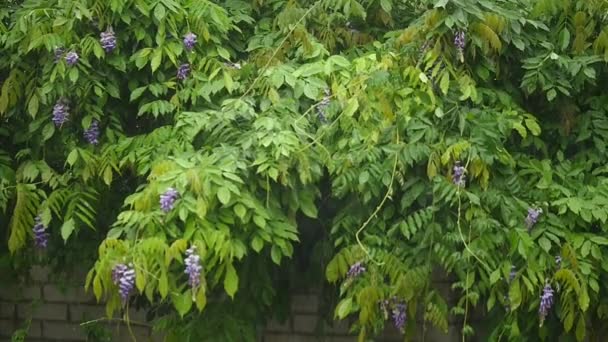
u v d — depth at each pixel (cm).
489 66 434
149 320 478
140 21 446
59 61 431
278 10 496
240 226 378
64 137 448
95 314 561
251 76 447
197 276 349
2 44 457
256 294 435
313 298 522
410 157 397
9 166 459
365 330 392
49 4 451
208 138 416
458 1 417
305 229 448
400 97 406
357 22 480
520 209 406
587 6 443
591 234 407
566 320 391
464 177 396
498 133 412
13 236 426
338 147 405
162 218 362
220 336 419
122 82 457
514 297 386
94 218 450
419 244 402
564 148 455
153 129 465
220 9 458
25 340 572
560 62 438
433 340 500
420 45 427
